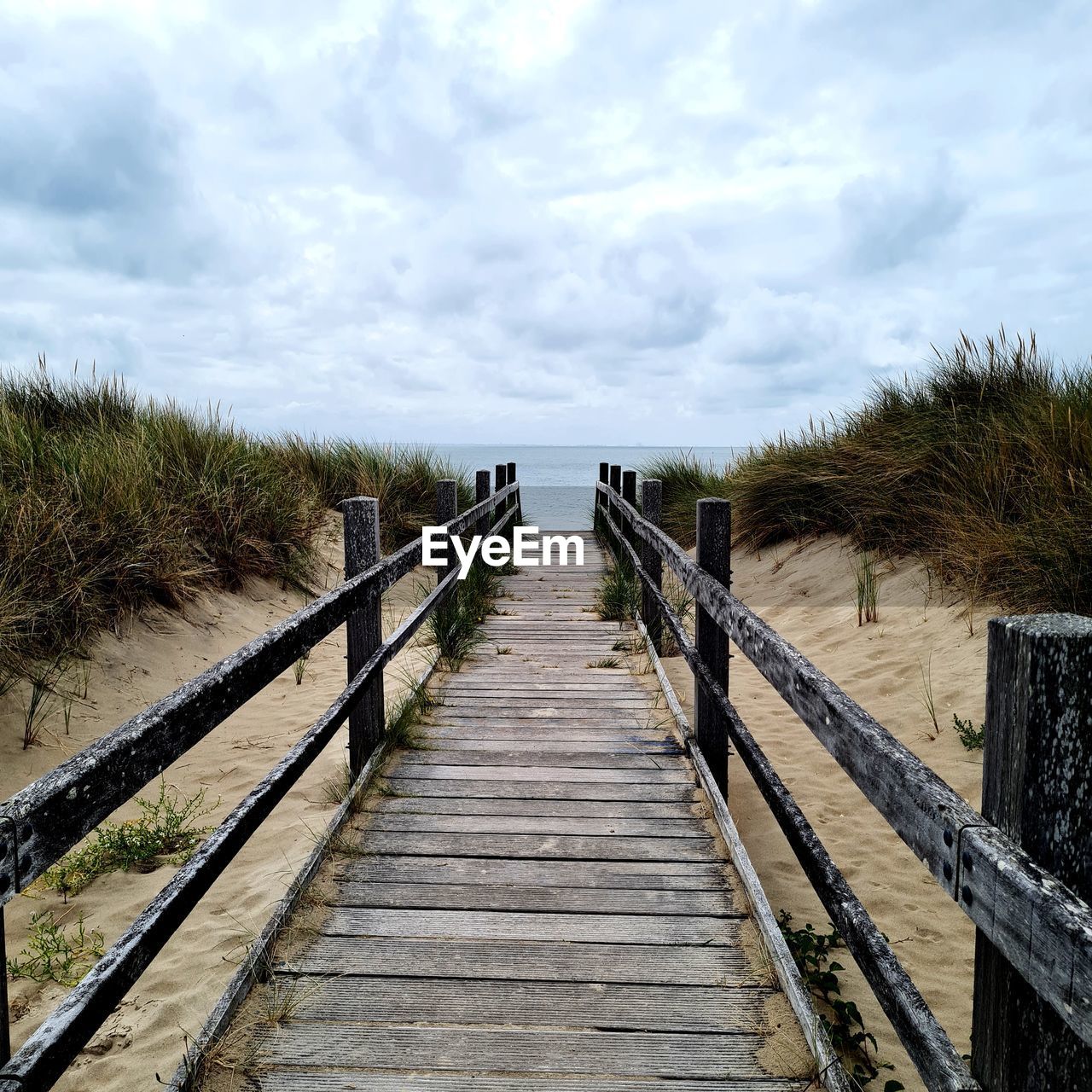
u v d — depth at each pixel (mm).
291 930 2465
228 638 5992
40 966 2629
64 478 5523
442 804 3414
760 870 3385
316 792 3922
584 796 3496
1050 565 4812
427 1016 2105
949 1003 2588
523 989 2221
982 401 7020
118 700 4707
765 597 7559
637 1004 2156
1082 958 823
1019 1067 1083
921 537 6648
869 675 5168
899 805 1304
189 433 7688
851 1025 2486
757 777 2324
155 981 2516
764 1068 1935
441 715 4562
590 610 7539
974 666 4820
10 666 4348
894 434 7391
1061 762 1025
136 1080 2092
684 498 11250
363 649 3611
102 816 1311
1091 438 5195
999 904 998
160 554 5867
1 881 1042
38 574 4773
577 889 2746
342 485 10414
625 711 4633
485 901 2666
